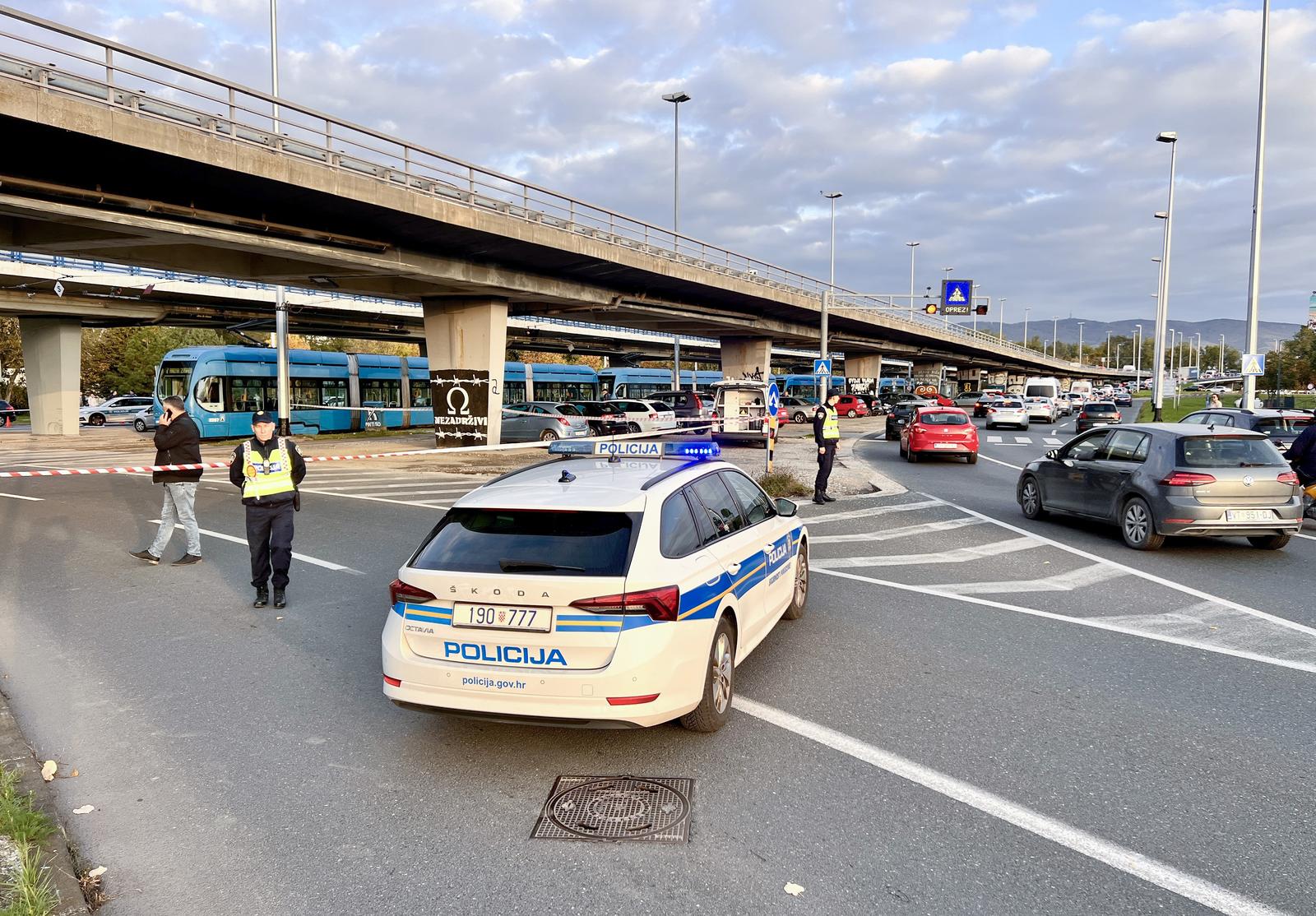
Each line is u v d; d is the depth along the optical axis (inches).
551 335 2138.3
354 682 222.2
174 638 260.1
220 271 889.5
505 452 1056.8
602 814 150.9
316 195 727.1
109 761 175.5
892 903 123.8
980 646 247.8
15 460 914.7
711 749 177.5
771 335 1953.7
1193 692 209.8
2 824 141.3
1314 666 230.1
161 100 605.3
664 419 1210.6
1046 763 169.9
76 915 120.8
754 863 134.8
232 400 1272.1
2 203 550.0
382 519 495.8
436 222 847.7
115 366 2410.2
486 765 172.2
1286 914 120.7
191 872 134.7
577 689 157.6
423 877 132.2
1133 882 128.9
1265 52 887.1
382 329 1817.2
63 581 337.7
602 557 164.4
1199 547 407.5
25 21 522.6
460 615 164.7
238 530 462.0
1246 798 155.3
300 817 151.9
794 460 876.6
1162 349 1443.2
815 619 277.7
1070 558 379.6
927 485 671.1
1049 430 1619.1
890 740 181.3
